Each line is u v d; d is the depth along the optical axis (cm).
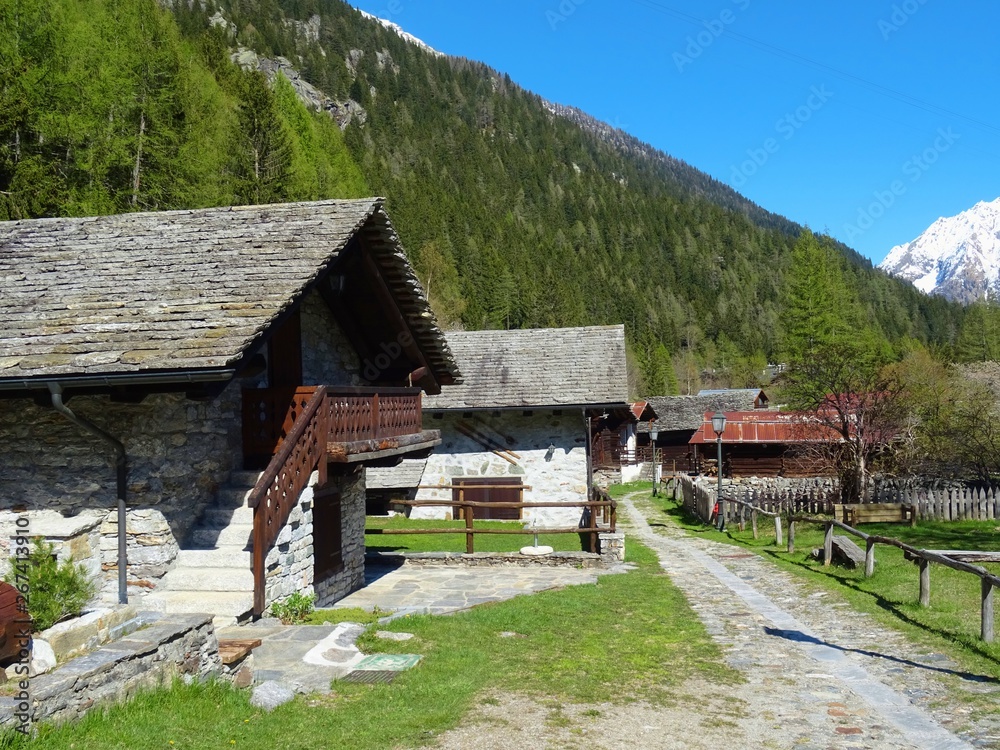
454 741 548
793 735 593
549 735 571
